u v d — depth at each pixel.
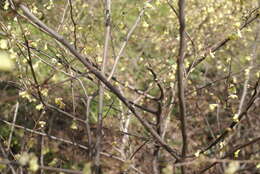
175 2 3.44
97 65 3.30
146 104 5.01
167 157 4.52
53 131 4.11
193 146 4.99
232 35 2.94
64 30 3.73
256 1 4.55
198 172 3.40
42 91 2.67
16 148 4.01
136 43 5.90
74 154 3.38
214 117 5.24
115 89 2.46
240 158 4.63
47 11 4.16
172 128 4.90
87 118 2.80
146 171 3.90
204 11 4.38
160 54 5.83
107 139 3.76
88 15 5.05
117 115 4.19
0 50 2.68
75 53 2.28
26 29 3.32
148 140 3.21
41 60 3.05
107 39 3.02
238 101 4.82
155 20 6.00
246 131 5.00
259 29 4.56
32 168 1.96
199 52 3.64
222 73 5.39
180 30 2.22
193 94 4.45
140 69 5.57
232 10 4.84
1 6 2.84
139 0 3.93
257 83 2.85
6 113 4.09
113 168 3.56
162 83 3.80
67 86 4.13
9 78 3.54
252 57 4.57
